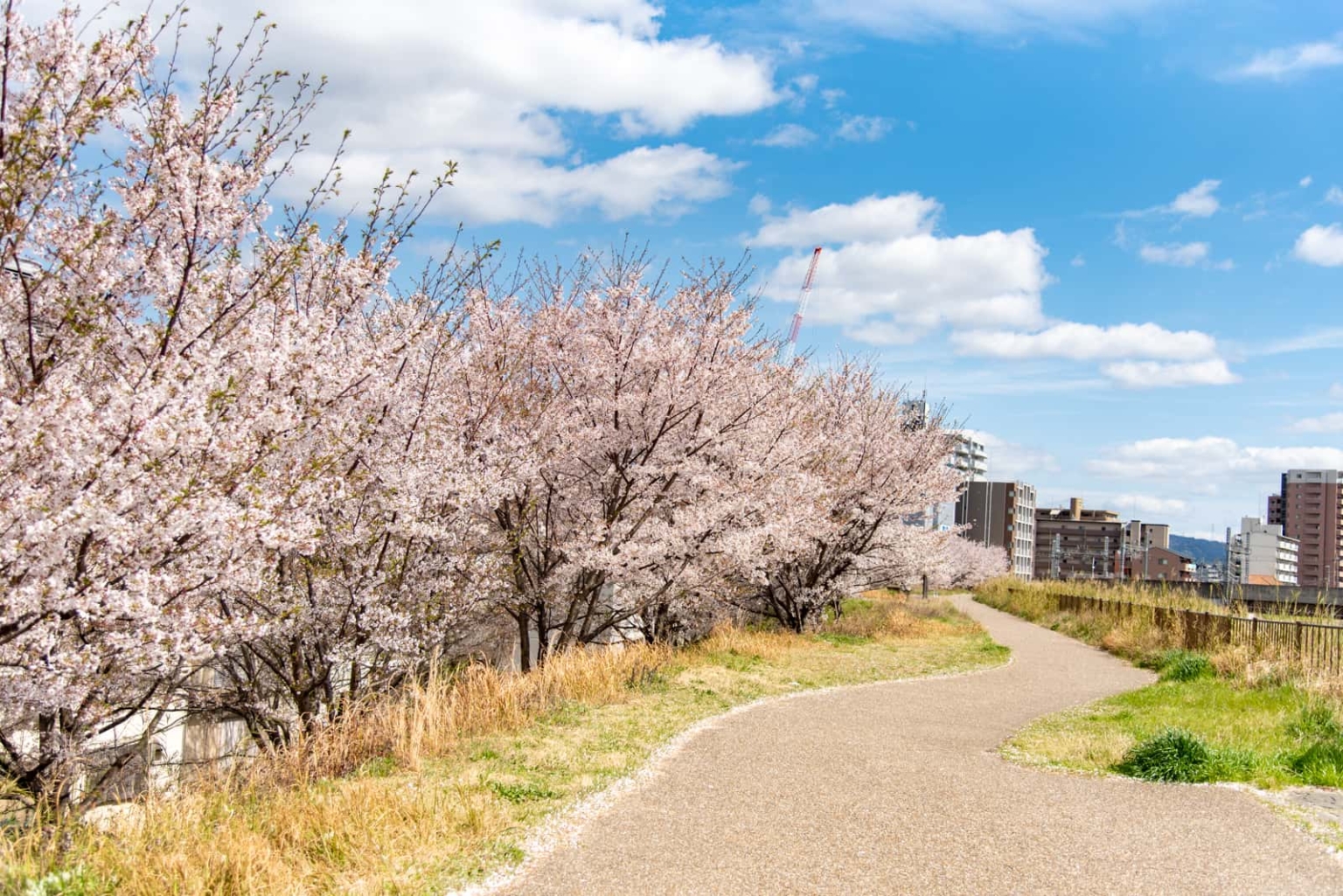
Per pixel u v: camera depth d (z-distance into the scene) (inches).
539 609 534.3
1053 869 215.2
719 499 585.9
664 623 652.7
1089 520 5280.5
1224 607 769.6
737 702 442.3
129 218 253.8
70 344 242.5
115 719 319.9
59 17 217.0
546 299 548.7
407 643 380.8
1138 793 286.7
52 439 207.0
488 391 471.5
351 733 320.8
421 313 397.7
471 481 401.4
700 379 537.3
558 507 545.3
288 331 279.0
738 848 225.1
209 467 253.3
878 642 772.0
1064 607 1151.0
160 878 185.2
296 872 201.3
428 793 250.4
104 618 230.7
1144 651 710.5
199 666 303.4
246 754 339.0
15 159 206.2
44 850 201.2
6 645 222.7
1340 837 241.6
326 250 335.0
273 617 336.2
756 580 675.4
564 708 388.8
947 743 369.1
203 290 267.0
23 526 205.9
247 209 290.7
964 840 235.0
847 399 844.0
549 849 221.0
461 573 434.3
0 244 216.5
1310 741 349.1
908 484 850.1
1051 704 493.0
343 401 328.2
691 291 581.6
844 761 324.5
